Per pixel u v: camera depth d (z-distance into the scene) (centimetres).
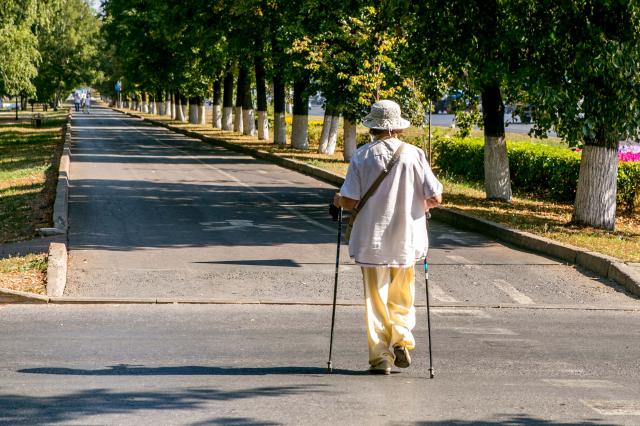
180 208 3428
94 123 14088
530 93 3058
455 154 5134
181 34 7656
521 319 1728
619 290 2036
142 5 11275
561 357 1411
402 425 1023
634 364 1373
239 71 9712
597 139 2980
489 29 3122
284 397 1137
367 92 5081
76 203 3534
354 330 1583
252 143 7938
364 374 1275
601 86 2869
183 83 11650
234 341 1473
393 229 1248
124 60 14438
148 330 1545
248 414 1057
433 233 2930
